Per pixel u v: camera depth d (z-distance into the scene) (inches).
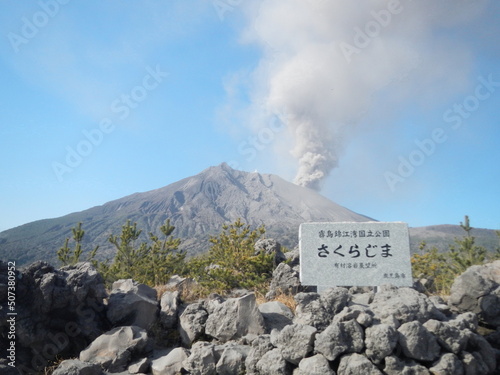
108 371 272.4
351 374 214.2
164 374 260.8
